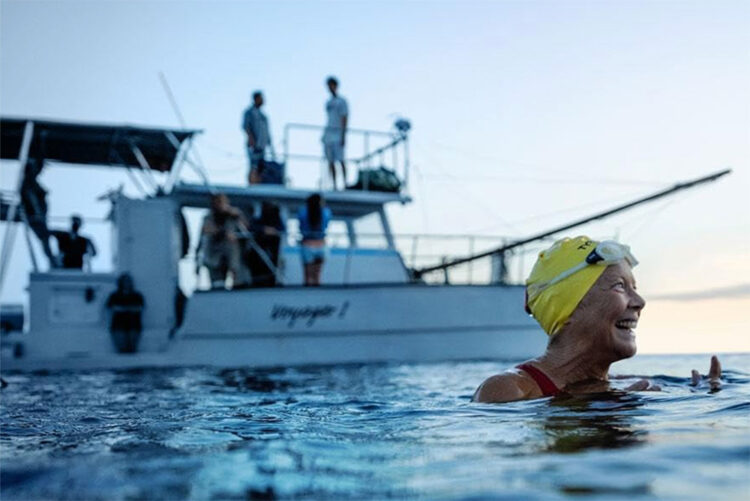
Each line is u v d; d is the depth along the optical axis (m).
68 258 11.78
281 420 2.52
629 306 2.73
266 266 10.80
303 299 10.42
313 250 10.66
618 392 2.70
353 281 11.50
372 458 1.50
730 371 4.24
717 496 1.04
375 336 10.54
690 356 8.07
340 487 1.22
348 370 8.01
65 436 2.20
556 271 2.77
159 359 10.01
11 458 1.64
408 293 10.69
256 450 1.66
